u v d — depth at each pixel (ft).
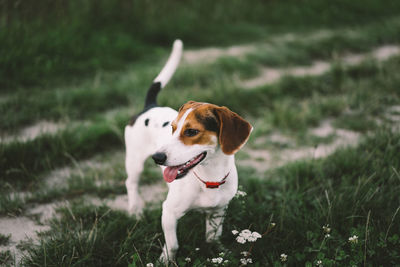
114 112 16.93
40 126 15.38
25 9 21.80
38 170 12.55
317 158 13.20
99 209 10.53
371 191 9.94
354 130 15.58
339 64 21.93
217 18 32.68
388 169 11.14
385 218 9.06
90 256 8.48
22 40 20.98
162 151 7.13
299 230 9.00
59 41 22.22
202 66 22.24
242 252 8.03
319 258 7.77
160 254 8.93
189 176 7.78
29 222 10.21
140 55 24.63
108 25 27.12
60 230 9.53
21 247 9.20
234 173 8.29
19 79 18.84
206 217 9.12
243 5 35.45
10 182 11.87
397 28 32.45
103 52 23.53
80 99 17.49
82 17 26.16
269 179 12.06
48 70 20.13
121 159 13.75
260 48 26.68
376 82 19.79
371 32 31.24
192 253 8.38
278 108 16.99
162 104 16.40
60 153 13.20
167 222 8.05
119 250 8.84
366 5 39.63
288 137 15.38
